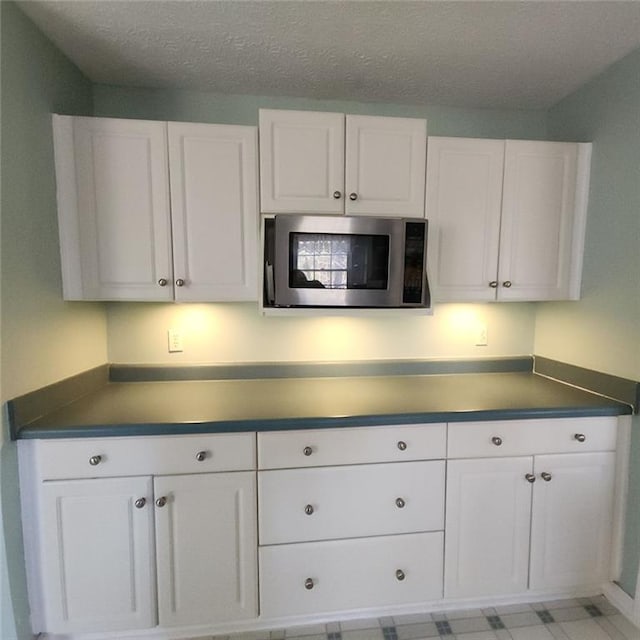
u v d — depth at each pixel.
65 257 1.54
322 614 1.52
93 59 1.59
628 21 1.36
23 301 1.33
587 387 1.80
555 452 1.57
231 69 1.67
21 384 1.32
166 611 1.43
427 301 1.66
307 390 1.81
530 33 1.43
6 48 1.24
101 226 1.56
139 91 1.82
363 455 1.47
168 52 1.54
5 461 1.27
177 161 1.57
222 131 1.58
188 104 1.85
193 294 1.63
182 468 1.39
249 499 1.43
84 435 1.33
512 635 1.50
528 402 1.62
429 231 1.71
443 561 1.55
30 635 1.37
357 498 1.48
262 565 1.46
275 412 1.48
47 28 1.39
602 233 1.72
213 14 1.32
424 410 1.51
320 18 1.34
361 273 1.56
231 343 1.98
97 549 1.38
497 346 2.16
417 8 1.29
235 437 1.40
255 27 1.39
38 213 1.40
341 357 2.06
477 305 2.13
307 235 1.52
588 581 1.64
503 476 1.55
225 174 1.60
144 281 1.60
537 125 2.07
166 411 1.50
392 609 1.57
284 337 2.01
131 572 1.40
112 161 1.54
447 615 1.58
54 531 1.36
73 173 1.52
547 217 1.79
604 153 1.70
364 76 1.72
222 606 1.45
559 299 1.84
